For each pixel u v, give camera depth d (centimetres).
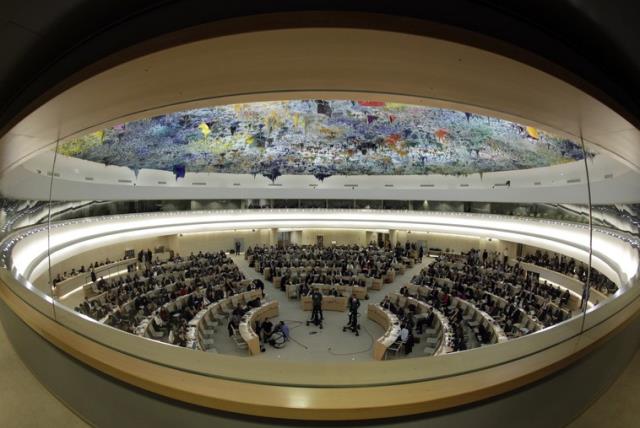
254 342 1330
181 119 2212
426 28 229
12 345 501
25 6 238
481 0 234
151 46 256
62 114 381
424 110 2209
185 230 2884
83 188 1953
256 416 229
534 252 2602
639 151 459
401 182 3269
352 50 275
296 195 3356
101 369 290
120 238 2334
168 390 248
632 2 212
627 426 333
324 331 1579
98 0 238
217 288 1908
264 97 413
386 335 1345
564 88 281
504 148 2316
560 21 245
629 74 297
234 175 3228
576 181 2039
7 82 355
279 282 2256
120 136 2131
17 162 700
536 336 350
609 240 1465
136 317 1443
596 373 364
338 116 2369
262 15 229
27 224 1470
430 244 3331
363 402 228
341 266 2430
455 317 1449
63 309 435
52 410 352
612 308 461
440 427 239
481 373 270
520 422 277
